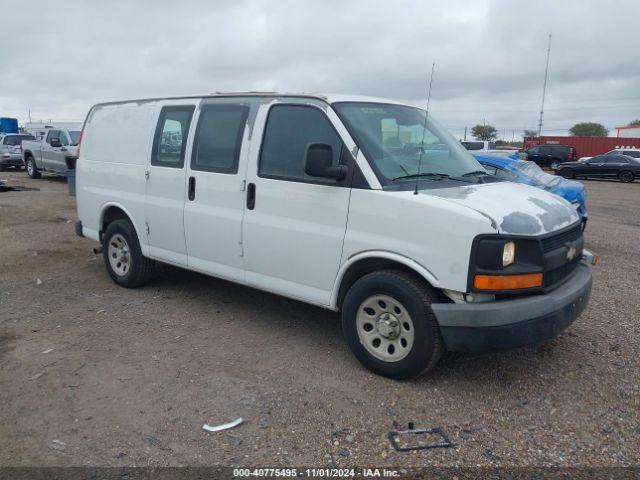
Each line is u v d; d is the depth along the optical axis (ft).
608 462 10.85
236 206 16.62
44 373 14.25
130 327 17.51
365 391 13.44
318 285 15.02
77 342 16.26
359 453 11.04
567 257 13.73
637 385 13.97
